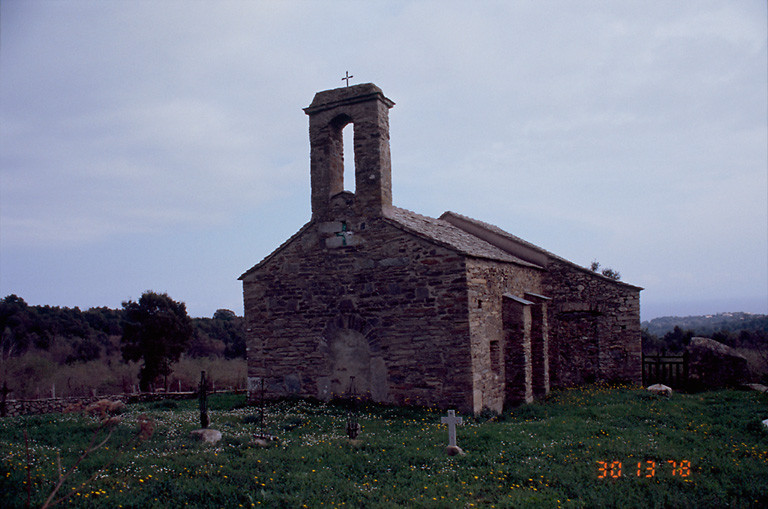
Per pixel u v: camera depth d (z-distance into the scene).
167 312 29.09
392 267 14.78
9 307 41.56
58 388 24.91
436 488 7.89
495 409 15.08
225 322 52.06
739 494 7.38
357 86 15.55
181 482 7.74
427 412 13.59
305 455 9.37
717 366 19.14
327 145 15.95
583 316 20.86
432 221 18.42
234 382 26.25
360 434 11.14
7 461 8.22
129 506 6.82
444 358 13.98
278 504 7.08
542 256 21.58
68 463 8.55
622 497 7.31
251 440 10.47
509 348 16.39
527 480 8.26
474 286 14.42
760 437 10.87
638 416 13.04
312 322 15.70
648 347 37.72
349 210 15.49
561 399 16.56
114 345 42.16
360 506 7.17
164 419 13.11
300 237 16.08
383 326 14.78
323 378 15.40
